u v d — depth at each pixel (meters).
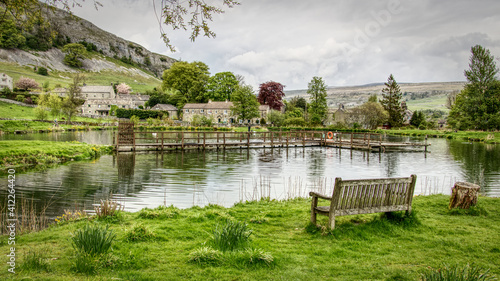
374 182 7.54
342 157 32.31
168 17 7.57
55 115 73.75
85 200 13.80
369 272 5.27
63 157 26.02
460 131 69.38
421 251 6.32
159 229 7.56
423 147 43.97
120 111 94.19
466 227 7.91
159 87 157.88
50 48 184.75
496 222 8.36
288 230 7.70
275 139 51.75
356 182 7.31
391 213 8.22
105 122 81.19
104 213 8.95
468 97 69.44
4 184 16.67
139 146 35.16
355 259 5.87
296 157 31.81
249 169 23.47
